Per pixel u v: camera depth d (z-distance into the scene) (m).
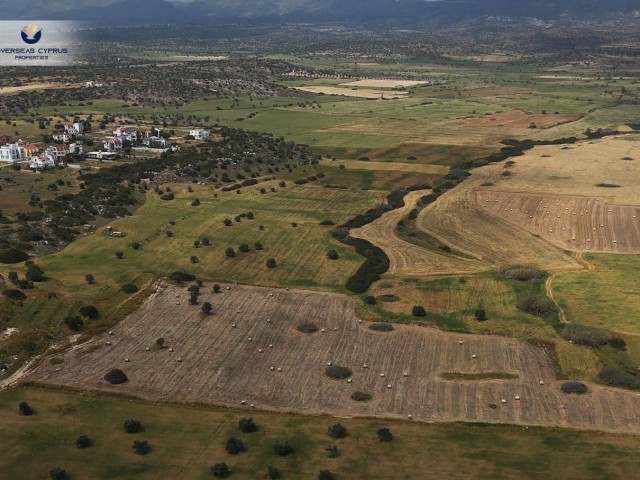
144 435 72.75
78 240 134.75
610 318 102.50
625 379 84.69
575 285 115.75
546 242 140.00
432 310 107.06
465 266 126.56
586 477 65.44
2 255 119.69
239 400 81.00
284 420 76.44
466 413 78.44
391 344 96.19
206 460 68.50
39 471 65.81
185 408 78.81
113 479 65.06
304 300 111.06
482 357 92.19
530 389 83.81
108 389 82.31
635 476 65.62
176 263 125.12
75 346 93.69
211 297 111.31
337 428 73.12
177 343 95.31
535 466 67.38
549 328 99.81
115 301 107.75
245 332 99.06
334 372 87.06
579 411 78.56
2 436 71.19
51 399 79.56
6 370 86.75
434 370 88.81
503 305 108.50
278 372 87.88
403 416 77.75
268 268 124.56
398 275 121.94
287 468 67.19
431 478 65.44
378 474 66.12
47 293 105.12
